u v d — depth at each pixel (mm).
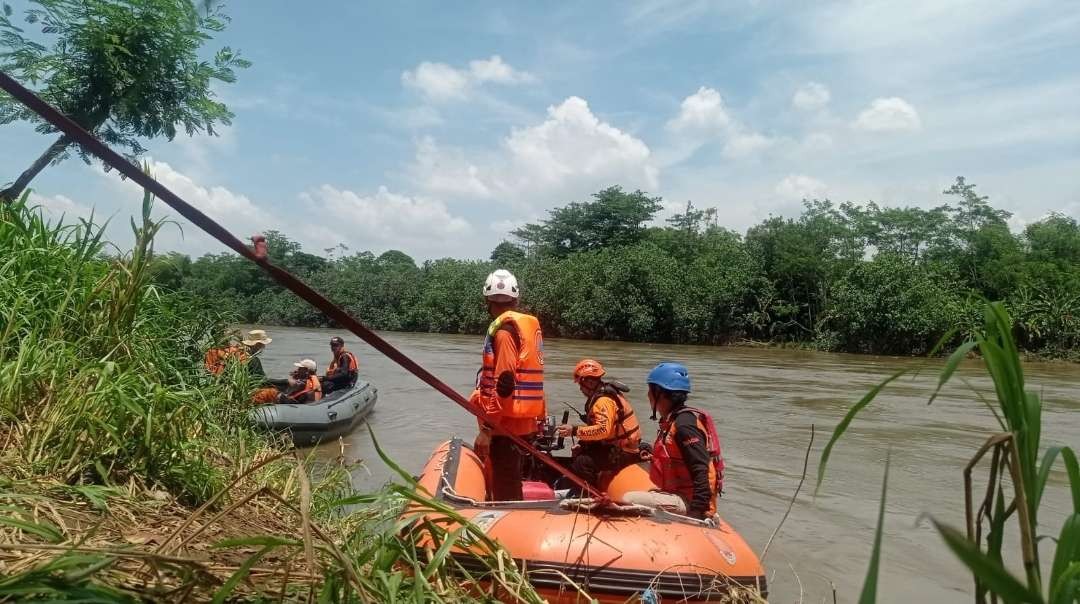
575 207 66438
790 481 8266
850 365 27453
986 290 46844
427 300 52844
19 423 3109
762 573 3830
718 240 54156
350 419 10117
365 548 2861
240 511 3404
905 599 4977
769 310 46812
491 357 4676
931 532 6449
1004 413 1310
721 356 32031
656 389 4902
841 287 41219
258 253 1741
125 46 6930
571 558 3576
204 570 1850
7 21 6785
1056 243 48969
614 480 5555
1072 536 1270
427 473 5078
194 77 7320
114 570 1855
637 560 3578
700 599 3508
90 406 3242
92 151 1447
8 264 3914
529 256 68062
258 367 9055
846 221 55406
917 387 18609
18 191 5930
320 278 59531
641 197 66188
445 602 2312
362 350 28859
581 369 5875
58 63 7012
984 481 8367
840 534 6383
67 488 2732
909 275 40156
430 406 13211
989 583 846
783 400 15648
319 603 1905
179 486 3365
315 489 4566
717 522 4219
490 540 2670
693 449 4492
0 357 3416
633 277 45531
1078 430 12281
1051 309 39031
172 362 4738
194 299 5668
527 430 4629
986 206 51969
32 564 1869
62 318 3939
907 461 9422
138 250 4168
